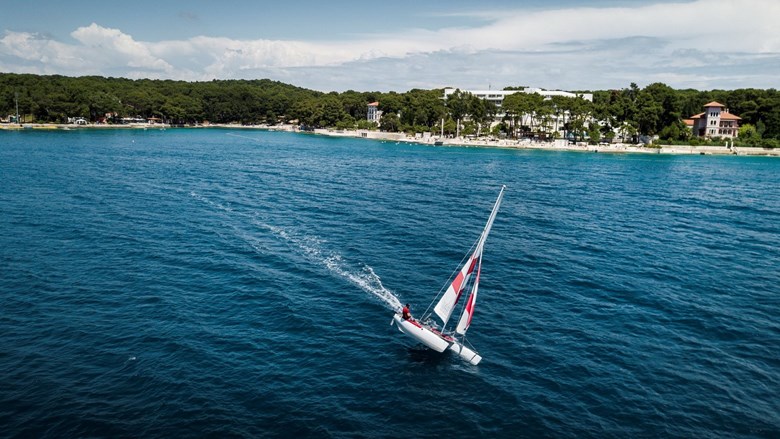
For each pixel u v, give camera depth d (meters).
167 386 35.97
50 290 51.56
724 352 43.38
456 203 104.81
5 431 30.92
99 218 80.69
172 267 58.94
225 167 152.12
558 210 100.69
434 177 144.88
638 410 35.19
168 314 46.84
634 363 41.16
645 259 68.62
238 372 38.03
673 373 39.84
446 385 37.53
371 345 42.88
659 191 128.75
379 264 62.69
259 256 63.75
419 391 36.69
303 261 62.47
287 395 35.56
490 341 44.25
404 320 42.44
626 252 71.69
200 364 38.84
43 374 36.91
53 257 61.41
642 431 33.12
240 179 128.00
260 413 33.56
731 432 33.25
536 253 69.75
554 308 51.38
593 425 33.56
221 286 53.78
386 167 166.75
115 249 65.06
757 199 119.50
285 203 98.06
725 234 84.12
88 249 64.81
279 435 31.64
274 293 52.34
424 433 32.38
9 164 138.62
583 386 37.75
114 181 117.12
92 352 40.06
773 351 43.72
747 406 35.97
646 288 57.53
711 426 33.78
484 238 41.56
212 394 35.31
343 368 39.25
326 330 45.03
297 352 41.25
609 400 36.19
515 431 32.81
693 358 42.19
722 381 38.97
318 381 37.41
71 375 36.94
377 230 79.00
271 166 159.00
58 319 45.38
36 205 88.50
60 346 40.84
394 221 85.62
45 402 33.78
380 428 32.69
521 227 85.06
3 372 36.91
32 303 48.41
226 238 71.19
